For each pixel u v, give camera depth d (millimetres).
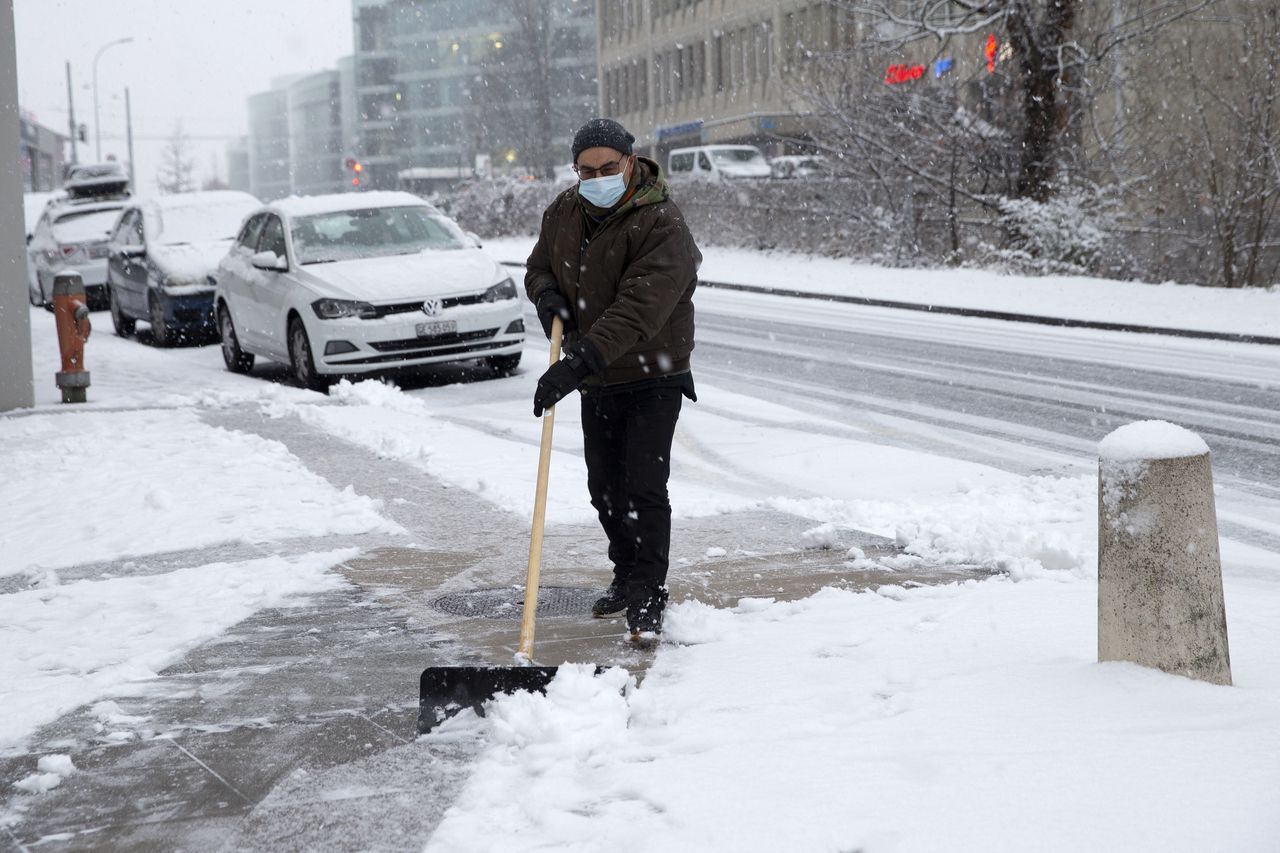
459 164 98250
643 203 4816
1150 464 4066
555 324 5055
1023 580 5719
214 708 4297
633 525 5031
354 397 11773
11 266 11398
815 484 8500
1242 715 3742
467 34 131000
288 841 3307
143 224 18938
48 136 101062
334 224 14188
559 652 4820
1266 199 23797
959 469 8852
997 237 27641
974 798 3299
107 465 8664
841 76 29594
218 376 14648
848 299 23469
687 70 63812
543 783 3549
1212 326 17953
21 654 4914
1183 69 25750
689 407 11820
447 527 6941
